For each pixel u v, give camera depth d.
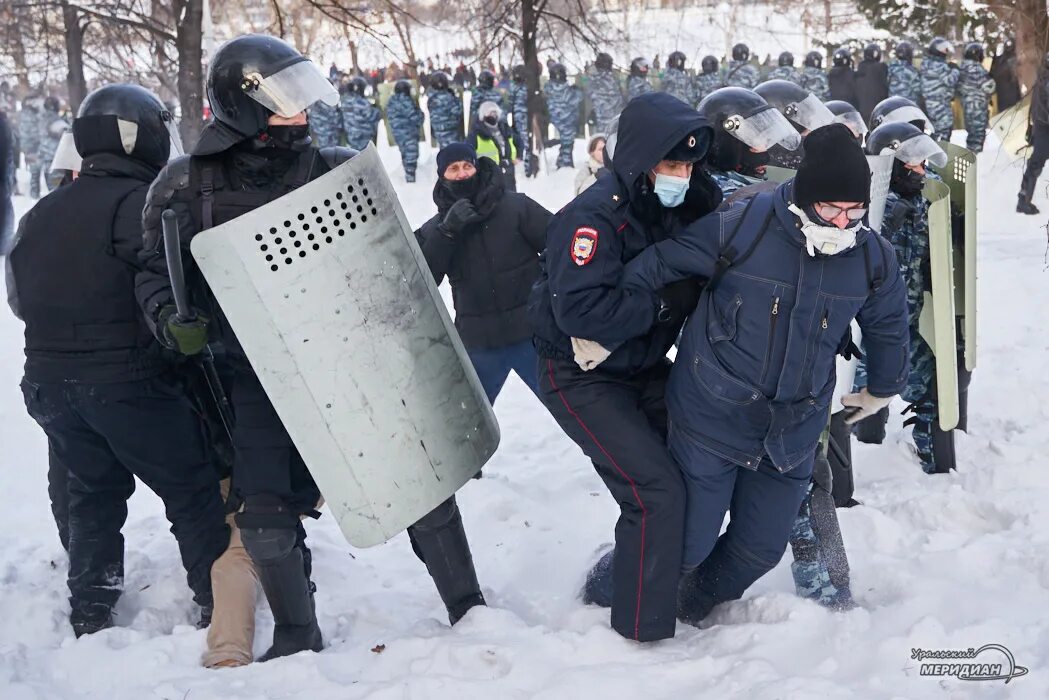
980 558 3.54
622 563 3.13
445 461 3.17
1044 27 6.80
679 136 2.83
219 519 3.69
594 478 5.09
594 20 15.40
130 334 3.45
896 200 4.34
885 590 3.50
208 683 3.06
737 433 3.00
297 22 18.25
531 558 4.16
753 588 3.69
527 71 13.82
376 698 2.88
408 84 16.52
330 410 2.99
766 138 3.48
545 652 3.05
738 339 2.92
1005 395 5.91
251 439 3.20
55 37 15.54
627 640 3.12
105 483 3.70
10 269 3.53
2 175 9.46
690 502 3.11
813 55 15.68
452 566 3.42
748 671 2.81
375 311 3.03
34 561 4.41
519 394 6.93
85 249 3.41
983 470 4.65
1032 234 11.16
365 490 3.05
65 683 3.20
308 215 2.95
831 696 2.63
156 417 3.51
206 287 3.18
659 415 3.26
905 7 16.42
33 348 3.48
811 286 2.85
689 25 27.97
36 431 6.48
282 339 2.95
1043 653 2.76
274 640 3.38
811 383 2.94
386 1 13.70
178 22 10.41
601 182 3.05
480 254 4.76
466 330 4.85
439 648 3.09
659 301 2.98
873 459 5.02
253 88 2.95
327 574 4.10
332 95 3.09
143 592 4.00
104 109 3.52
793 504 3.15
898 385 3.21
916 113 5.03
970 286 4.77
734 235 2.88
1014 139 6.44
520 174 16.69
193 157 3.05
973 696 2.59
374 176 3.06
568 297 2.93
